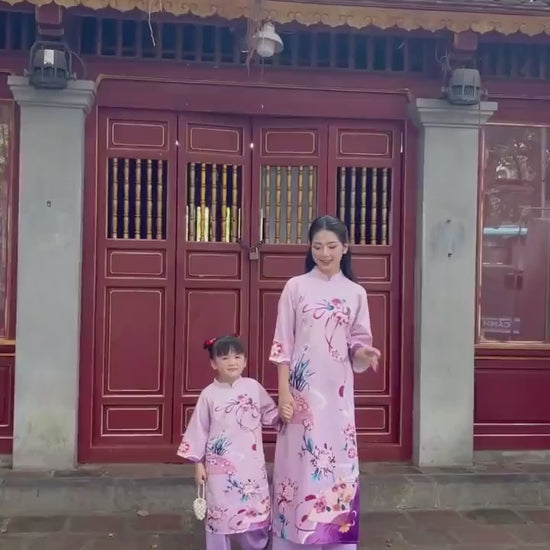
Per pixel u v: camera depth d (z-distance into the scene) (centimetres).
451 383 480
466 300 480
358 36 488
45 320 447
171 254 482
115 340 478
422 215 479
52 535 400
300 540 322
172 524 418
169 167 482
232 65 477
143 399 480
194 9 409
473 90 464
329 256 326
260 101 481
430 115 473
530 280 510
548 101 506
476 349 501
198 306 487
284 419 325
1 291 467
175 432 484
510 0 429
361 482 450
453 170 478
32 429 448
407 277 492
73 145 448
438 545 398
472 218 481
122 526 414
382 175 501
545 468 490
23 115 444
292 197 496
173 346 484
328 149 494
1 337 466
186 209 486
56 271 448
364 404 498
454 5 424
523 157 507
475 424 505
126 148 477
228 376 346
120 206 480
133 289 479
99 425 477
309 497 322
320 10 417
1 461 462
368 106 490
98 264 474
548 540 408
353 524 328
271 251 493
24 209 445
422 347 478
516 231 508
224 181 491
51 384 449
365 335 333
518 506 460
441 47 479
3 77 461
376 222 500
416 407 486
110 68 467
